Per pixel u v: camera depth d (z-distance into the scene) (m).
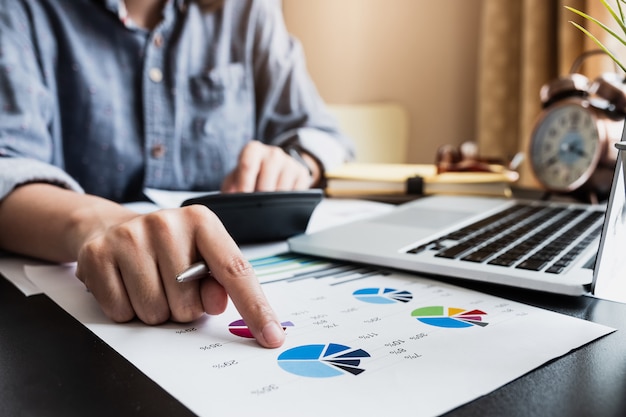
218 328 0.35
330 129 1.12
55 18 0.86
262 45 1.11
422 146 1.91
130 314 0.36
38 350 0.31
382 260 0.47
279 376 0.27
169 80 0.96
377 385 0.26
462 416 0.23
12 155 0.65
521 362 0.29
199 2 1.03
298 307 0.38
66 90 0.88
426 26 1.84
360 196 0.90
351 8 2.00
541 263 0.43
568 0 1.32
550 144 0.82
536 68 1.42
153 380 0.27
